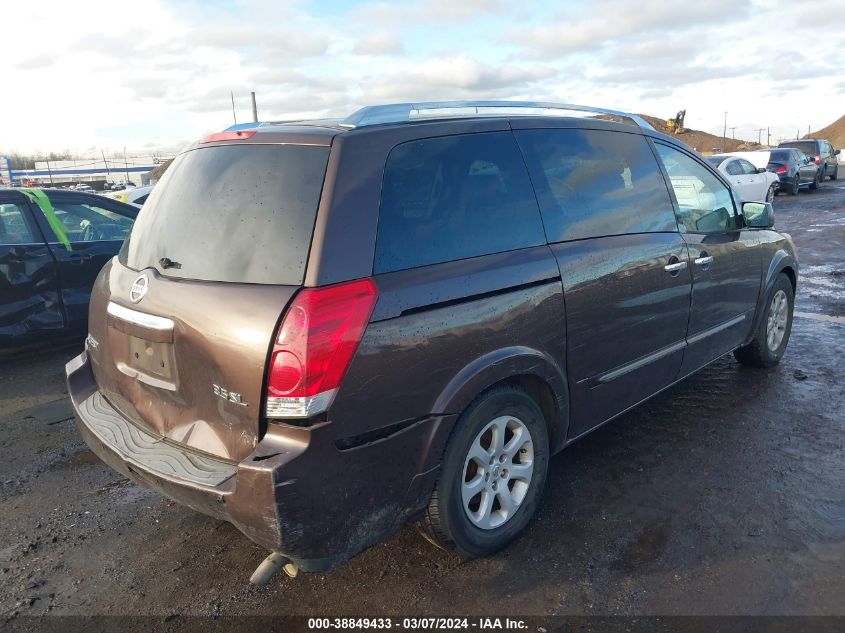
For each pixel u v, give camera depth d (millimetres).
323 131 2594
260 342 2252
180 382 2553
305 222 2377
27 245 6016
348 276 2346
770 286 4848
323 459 2260
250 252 2441
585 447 3945
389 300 2391
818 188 25078
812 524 3076
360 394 2314
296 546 2262
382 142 2596
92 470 3994
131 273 2891
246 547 3111
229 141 2805
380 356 2352
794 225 14391
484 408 2723
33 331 6078
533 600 2654
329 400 2246
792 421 4195
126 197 13375
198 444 2527
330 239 2336
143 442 2699
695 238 3986
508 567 2865
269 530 2225
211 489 2303
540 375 2953
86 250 6375
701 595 2637
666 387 3975
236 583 2846
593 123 3559
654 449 3887
